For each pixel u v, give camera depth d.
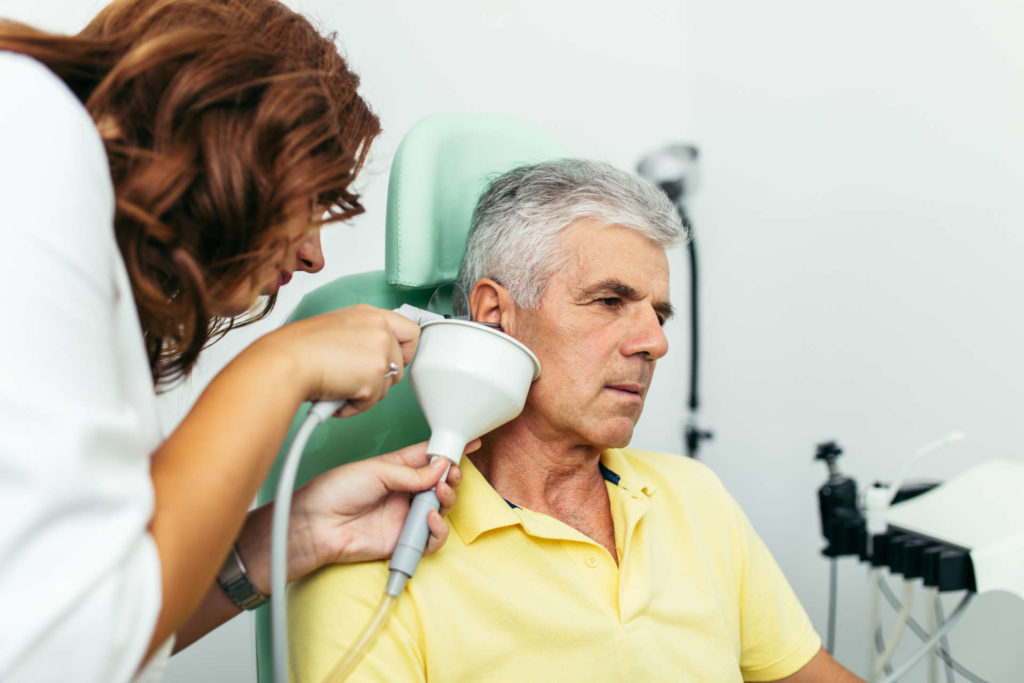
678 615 0.88
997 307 1.46
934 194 1.57
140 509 0.40
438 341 0.72
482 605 0.79
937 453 1.58
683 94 2.08
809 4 1.80
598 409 0.84
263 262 0.58
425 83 1.67
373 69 1.59
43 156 0.41
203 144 0.53
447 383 0.71
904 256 1.63
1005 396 1.46
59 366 0.37
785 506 1.89
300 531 0.69
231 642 1.47
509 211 0.89
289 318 1.01
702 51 2.05
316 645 0.74
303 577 0.79
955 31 1.51
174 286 0.59
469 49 1.73
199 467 0.46
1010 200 1.43
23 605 0.34
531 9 1.82
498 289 0.88
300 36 0.64
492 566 0.81
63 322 0.38
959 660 1.56
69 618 0.35
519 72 1.80
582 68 1.91
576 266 0.84
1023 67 1.40
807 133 1.82
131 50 0.55
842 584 1.75
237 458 0.47
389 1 1.60
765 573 1.02
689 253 2.07
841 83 1.74
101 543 0.37
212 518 0.45
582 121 1.92
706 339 2.06
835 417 1.78
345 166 0.61
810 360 1.83
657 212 0.87
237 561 0.68
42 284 0.38
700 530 0.99
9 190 0.39
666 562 0.92
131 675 0.39
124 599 0.38
